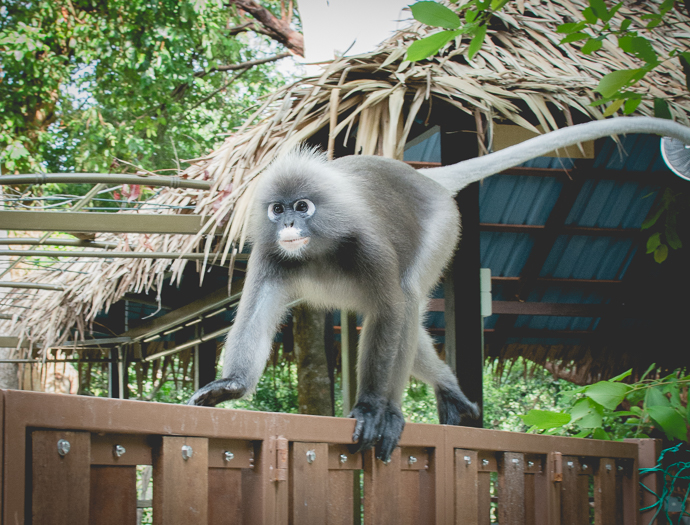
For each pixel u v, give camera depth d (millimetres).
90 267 7383
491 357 8562
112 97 14406
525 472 3461
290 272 3834
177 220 4785
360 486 5508
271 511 2398
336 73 4918
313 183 3680
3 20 13734
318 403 6605
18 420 1804
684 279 7945
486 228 7098
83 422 1947
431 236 4141
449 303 4918
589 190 7082
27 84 13453
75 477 1934
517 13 5738
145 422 2088
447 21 2715
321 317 6715
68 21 13969
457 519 3084
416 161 6809
